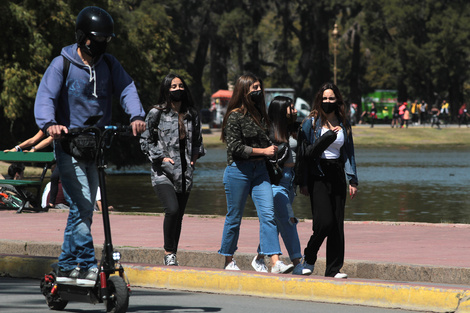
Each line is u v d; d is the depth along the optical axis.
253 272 16.58
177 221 18.28
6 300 15.26
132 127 13.48
